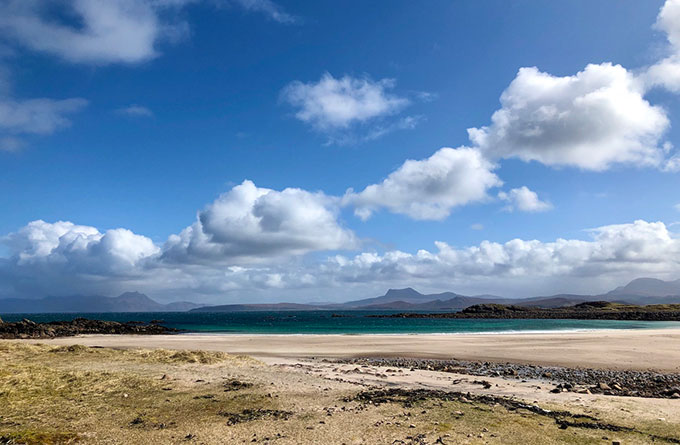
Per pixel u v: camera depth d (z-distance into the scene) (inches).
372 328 3705.7
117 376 658.8
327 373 844.6
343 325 4468.5
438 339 1963.6
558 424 432.5
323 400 531.5
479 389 681.0
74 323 3358.8
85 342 1927.9
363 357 1353.3
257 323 5246.1
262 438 379.6
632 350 1432.1
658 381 893.8
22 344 996.6
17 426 393.4
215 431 399.2
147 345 1728.6
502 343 1728.6
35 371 658.2
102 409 471.8
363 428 410.0
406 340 1927.9
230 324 4945.9
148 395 545.0
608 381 895.1
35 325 2731.3
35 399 499.5
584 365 1147.3
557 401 551.8
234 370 799.7
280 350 1533.0
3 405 468.4
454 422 432.8
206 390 582.9
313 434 391.2
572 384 819.4
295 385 641.6
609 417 462.3
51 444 352.8
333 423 426.3
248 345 1722.4
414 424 423.5
